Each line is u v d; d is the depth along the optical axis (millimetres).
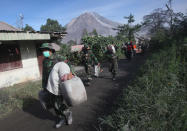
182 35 11422
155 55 7582
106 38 15258
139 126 2350
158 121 2412
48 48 3047
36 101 4969
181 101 2846
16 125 3490
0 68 6953
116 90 5395
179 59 5625
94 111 3834
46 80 3014
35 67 8594
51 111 4125
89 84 6406
